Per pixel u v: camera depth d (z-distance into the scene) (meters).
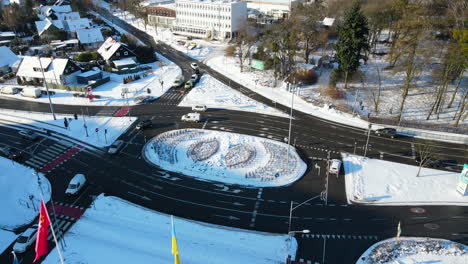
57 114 85.31
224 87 100.69
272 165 64.00
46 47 135.88
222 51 133.00
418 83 96.00
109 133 76.25
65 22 154.00
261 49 113.25
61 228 49.31
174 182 59.94
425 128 76.25
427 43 91.56
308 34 108.06
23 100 93.56
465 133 73.62
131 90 99.19
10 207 54.53
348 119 81.69
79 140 73.75
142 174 62.22
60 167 64.50
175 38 151.88
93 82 101.00
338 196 56.28
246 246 46.31
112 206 54.06
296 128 77.88
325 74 105.75
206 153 67.81
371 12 112.31
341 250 45.84
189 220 51.09
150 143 72.06
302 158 66.69
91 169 63.84
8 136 75.50
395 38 107.88
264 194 56.84
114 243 46.56
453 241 47.38
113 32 158.75
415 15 95.25
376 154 68.06
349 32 88.75
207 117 83.06
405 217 51.78
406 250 45.62
